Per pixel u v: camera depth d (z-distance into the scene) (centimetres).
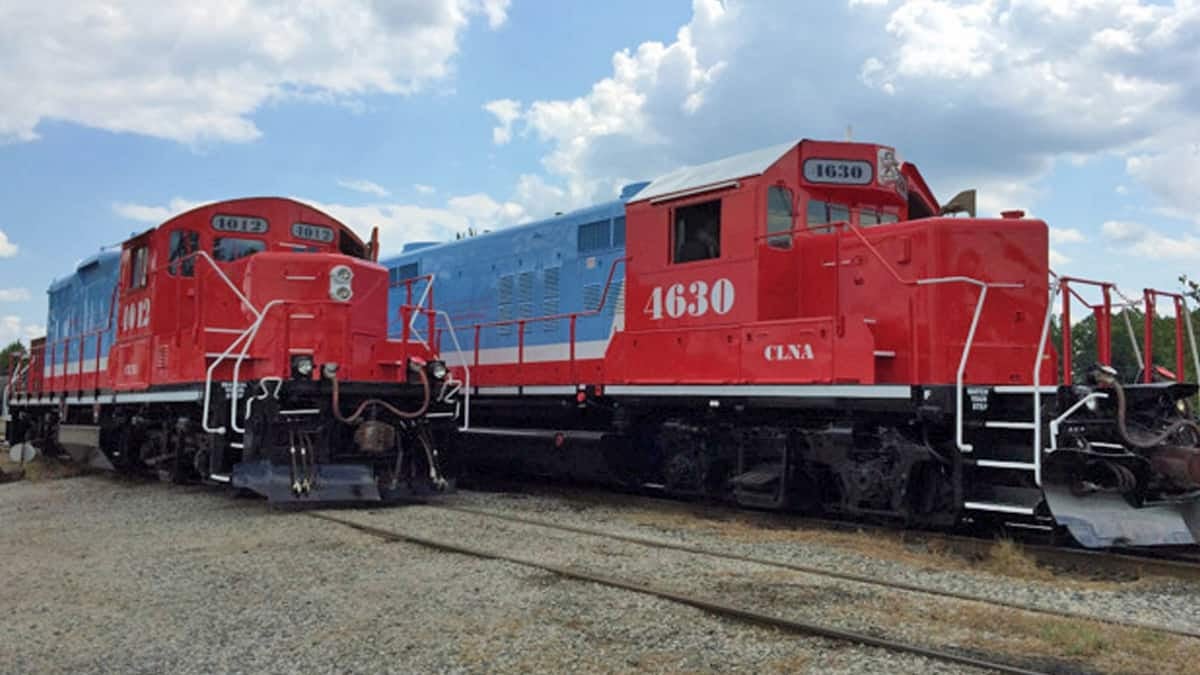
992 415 852
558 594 645
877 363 905
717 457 1048
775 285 973
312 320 1132
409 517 991
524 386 1308
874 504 898
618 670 490
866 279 934
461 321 1507
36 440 1883
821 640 534
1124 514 765
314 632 564
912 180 1096
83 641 557
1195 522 781
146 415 1370
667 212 1072
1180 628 564
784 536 885
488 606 616
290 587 677
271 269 1150
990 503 820
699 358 1016
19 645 552
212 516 1012
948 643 530
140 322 1345
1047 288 888
